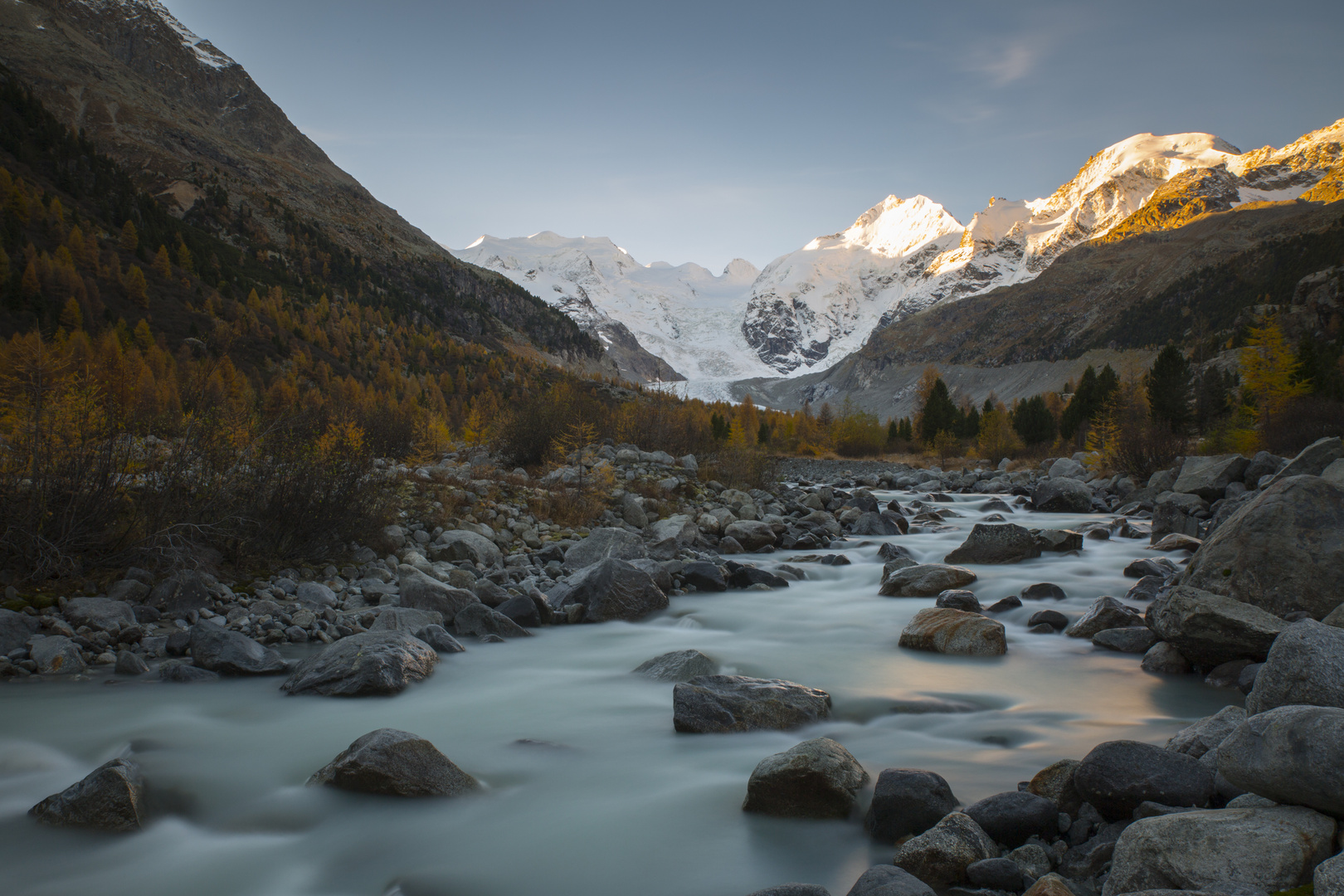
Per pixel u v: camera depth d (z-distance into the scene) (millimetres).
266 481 11492
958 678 8039
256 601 9961
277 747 6129
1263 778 3598
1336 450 14891
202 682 7691
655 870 4383
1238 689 7309
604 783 5527
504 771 5746
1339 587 7730
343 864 4543
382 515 13164
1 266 86438
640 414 32875
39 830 4812
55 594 9133
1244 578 8211
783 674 8219
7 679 7570
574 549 14000
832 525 19969
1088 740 6152
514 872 4402
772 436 83000
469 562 12867
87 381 11039
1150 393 50469
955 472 44531
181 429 11812
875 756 5910
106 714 6770
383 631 8453
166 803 5191
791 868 4371
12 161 136625
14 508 9305
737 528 17609
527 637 9953
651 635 10156
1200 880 3221
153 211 152250
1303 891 3014
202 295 120688
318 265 199375
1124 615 9547
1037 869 3998
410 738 5441
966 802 4918
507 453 26734
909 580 12648
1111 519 22250
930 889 3561
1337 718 3420
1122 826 4227
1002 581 12984
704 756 6020
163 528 10250
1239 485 18453
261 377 97438
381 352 142625
